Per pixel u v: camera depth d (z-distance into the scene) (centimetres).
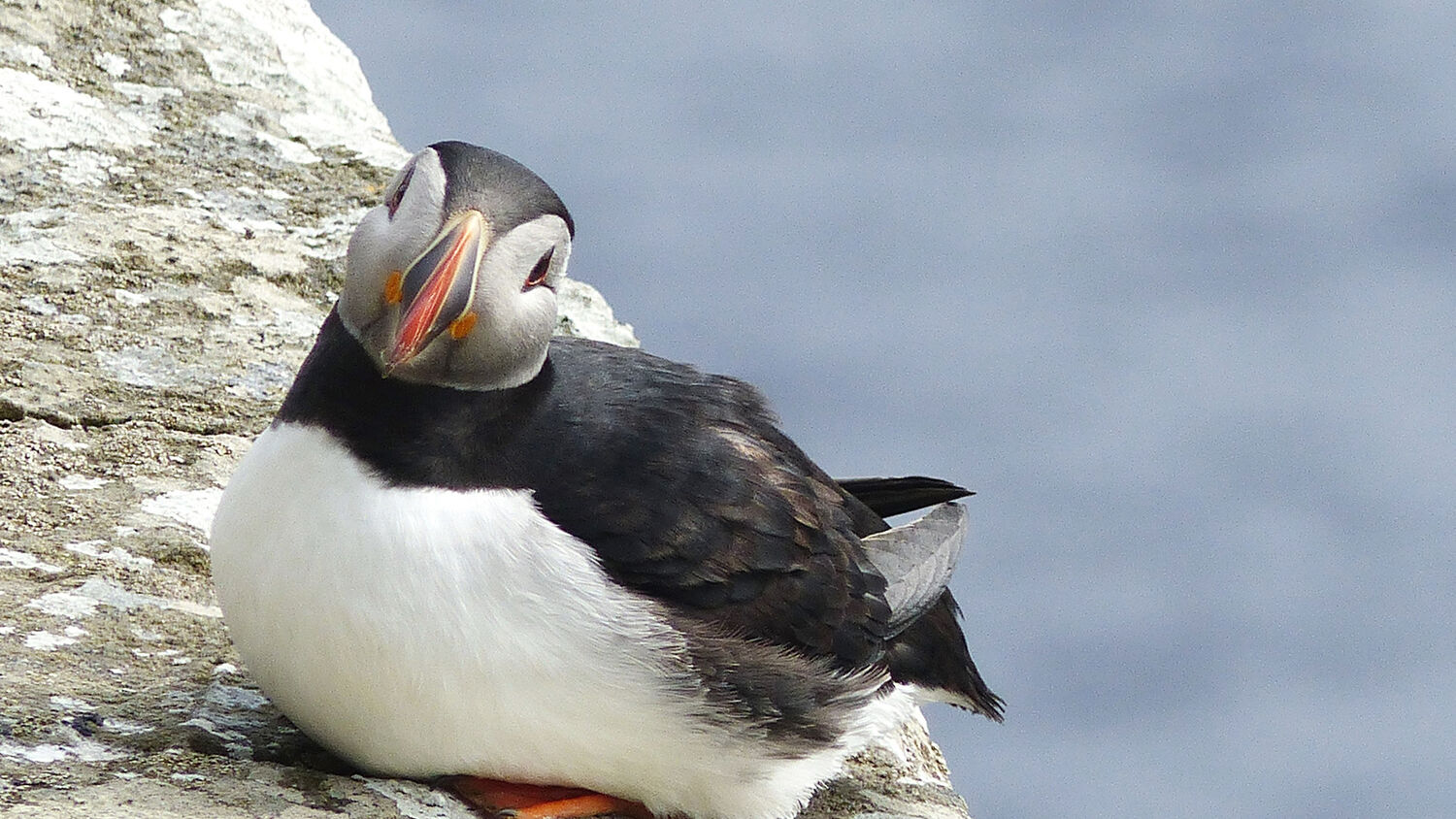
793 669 644
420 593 578
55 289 941
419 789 623
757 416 698
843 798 716
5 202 1009
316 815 593
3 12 1145
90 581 729
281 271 1006
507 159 611
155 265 980
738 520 636
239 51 1198
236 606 600
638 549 616
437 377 589
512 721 599
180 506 798
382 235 588
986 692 780
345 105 1208
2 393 848
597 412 634
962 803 748
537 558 593
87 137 1078
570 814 628
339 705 600
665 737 616
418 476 586
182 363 910
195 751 628
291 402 608
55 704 640
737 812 653
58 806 569
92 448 832
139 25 1181
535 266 601
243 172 1095
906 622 697
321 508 582
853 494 795
